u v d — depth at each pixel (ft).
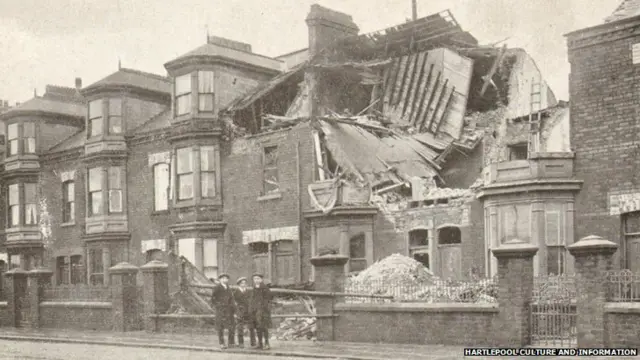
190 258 104.47
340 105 102.47
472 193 84.43
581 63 77.41
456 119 97.86
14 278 98.02
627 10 76.13
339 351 56.75
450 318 57.67
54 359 58.80
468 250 83.92
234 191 103.14
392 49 105.19
